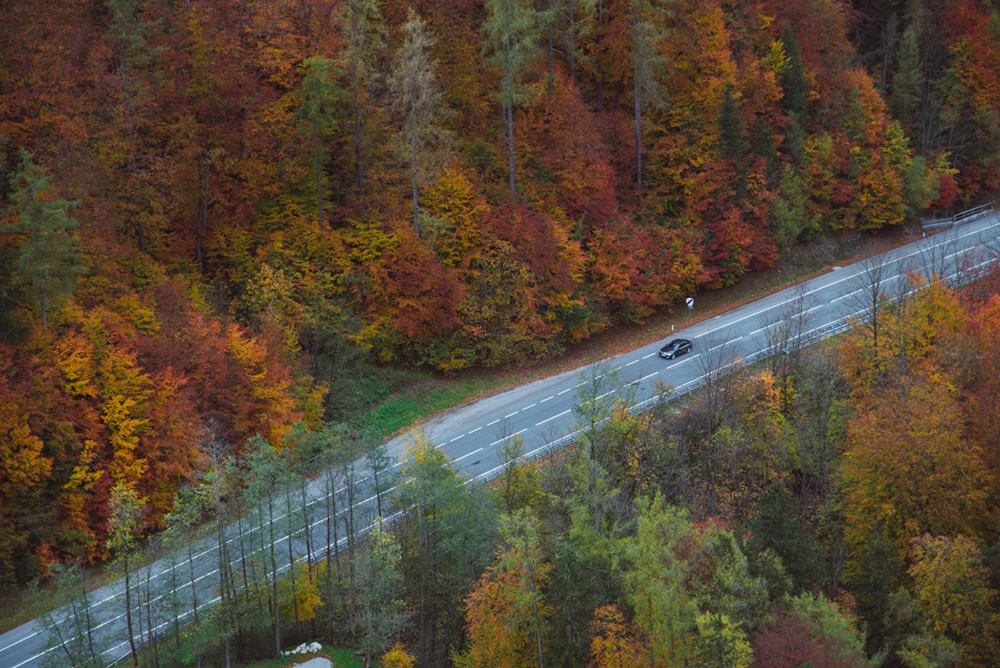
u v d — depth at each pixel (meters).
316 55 61.88
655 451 52.00
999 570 39.38
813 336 66.50
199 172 62.31
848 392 57.69
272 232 63.66
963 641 38.41
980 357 51.41
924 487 43.44
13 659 42.34
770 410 53.84
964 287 66.94
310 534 46.84
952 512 42.75
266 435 54.44
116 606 42.47
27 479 45.84
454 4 73.88
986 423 45.91
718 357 63.56
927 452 43.19
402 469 46.53
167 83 62.47
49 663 39.38
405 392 62.91
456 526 44.12
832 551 46.50
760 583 35.69
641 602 35.84
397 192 66.81
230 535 44.25
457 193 65.31
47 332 49.00
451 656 43.28
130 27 62.03
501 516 41.03
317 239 63.12
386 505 49.41
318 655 42.69
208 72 62.09
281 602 44.00
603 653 37.00
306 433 52.53
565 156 70.25
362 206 65.12
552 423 58.91
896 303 61.25
